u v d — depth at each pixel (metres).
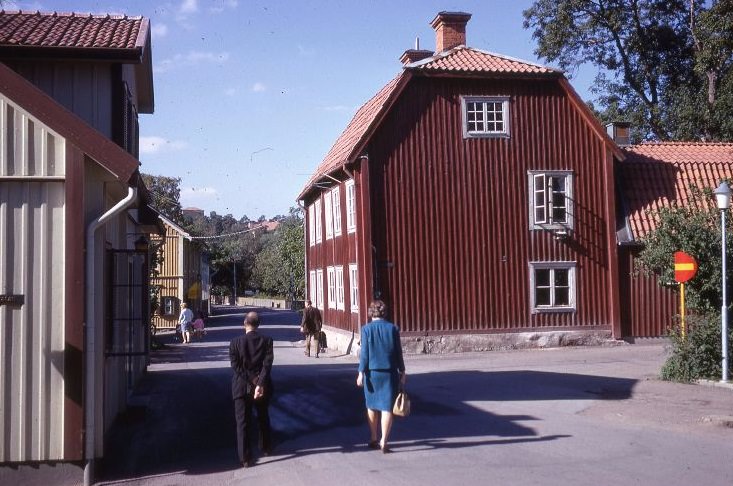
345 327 27.95
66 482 9.07
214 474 9.42
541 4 42.34
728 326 15.80
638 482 8.26
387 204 24.59
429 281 24.64
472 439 10.77
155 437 11.76
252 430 12.07
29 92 9.09
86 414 9.12
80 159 9.15
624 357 21.98
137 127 17.80
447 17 27.53
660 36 41.31
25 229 9.09
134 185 9.46
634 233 25.91
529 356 23.02
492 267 25.08
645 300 26.06
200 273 63.47
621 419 12.27
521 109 25.72
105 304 10.59
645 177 27.34
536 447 10.14
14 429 8.96
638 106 42.56
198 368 23.08
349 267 27.08
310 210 36.97
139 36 13.87
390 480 8.49
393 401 10.11
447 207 24.97
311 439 11.24
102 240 9.80
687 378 16.19
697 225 16.33
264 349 10.00
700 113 39.12
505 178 25.42
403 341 24.27
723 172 27.88
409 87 25.02
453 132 25.20
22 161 9.08
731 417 11.80
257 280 102.56
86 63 13.07
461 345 24.64
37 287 9.08
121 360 13.24
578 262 25.70
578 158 25.97
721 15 28.08
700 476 8.52
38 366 9.03
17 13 15.09
